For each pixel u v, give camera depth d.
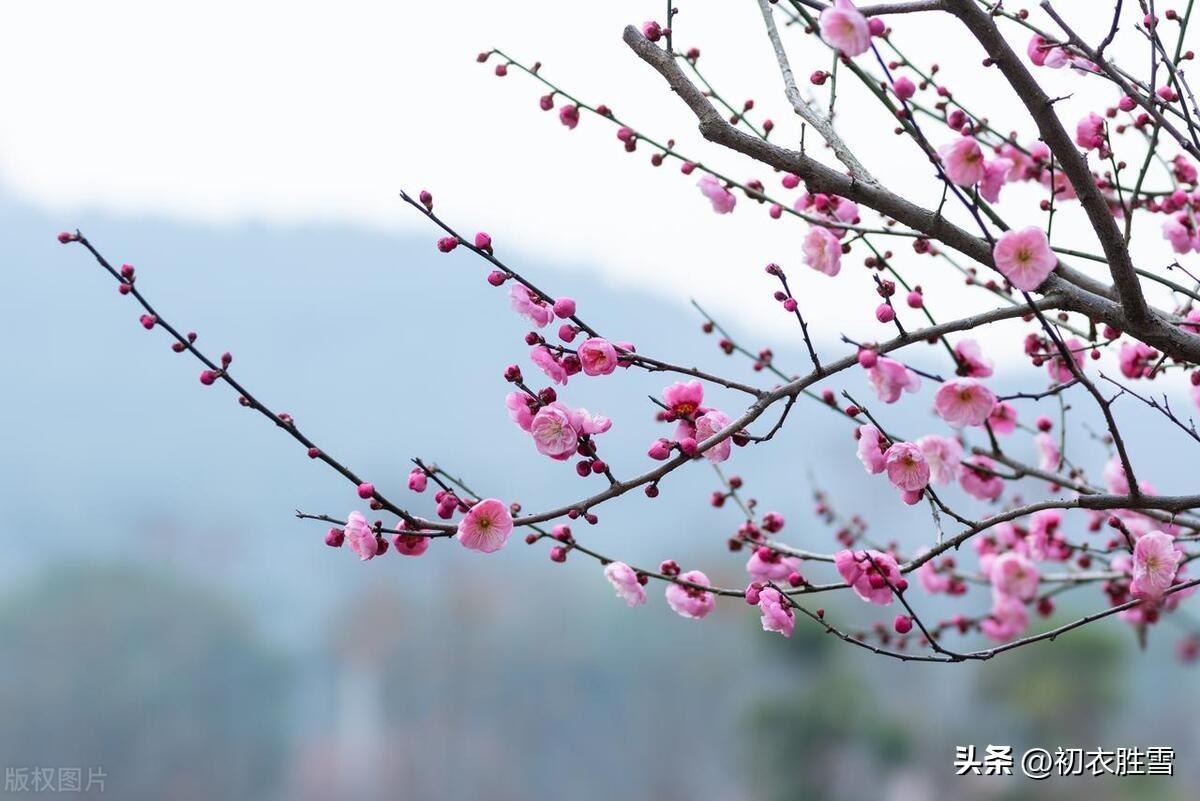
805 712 17.20
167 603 37.69
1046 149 3.40
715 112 2.78
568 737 35.28
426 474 2.64
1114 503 2.62
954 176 2.84
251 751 36.66
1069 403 3.49
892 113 2.59
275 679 38.75
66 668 34.94
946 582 4.11
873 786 17.28
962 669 17.23
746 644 27.19
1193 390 3.65
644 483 2.60
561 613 37.84
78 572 38.25
